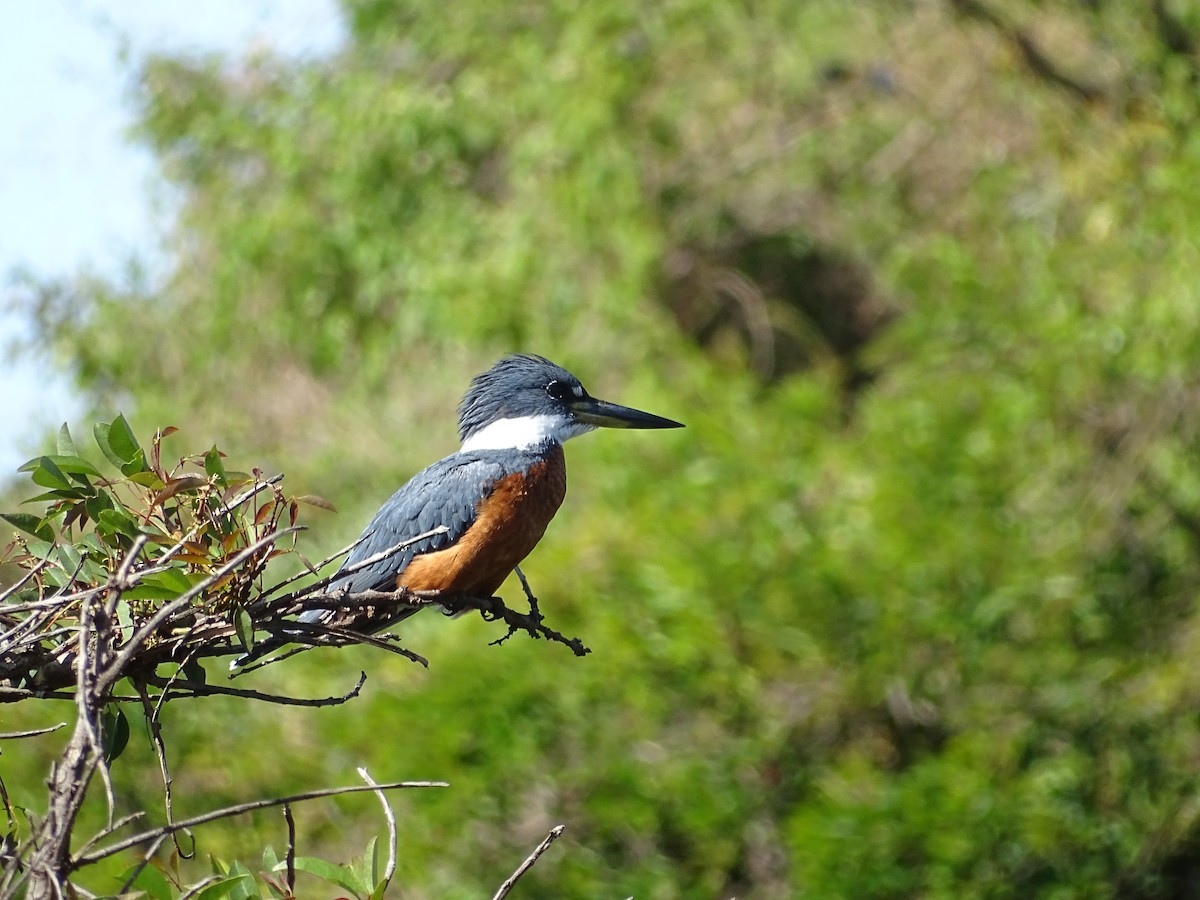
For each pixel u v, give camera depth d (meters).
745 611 14.34
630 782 14.03
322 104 17.28
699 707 14.55
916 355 16.30
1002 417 14.84
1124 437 15.12
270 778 13.98
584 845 14.23
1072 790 14.27
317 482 17.17
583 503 15.72
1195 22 15.21
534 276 17.02
